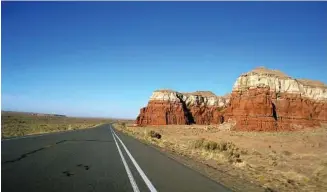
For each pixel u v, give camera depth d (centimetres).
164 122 15350
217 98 18112
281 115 9450
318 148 4378
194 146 3422
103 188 998
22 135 3700
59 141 3009
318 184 1581
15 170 1250
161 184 1121
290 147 4450
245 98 9550
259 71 10631
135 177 1245
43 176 1155
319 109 11019
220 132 8525
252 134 7488
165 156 2216
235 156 2748
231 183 1242
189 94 17925
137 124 15438
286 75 10819
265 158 2850
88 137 4009
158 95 16388
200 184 1165
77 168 1409
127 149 2606
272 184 1374
